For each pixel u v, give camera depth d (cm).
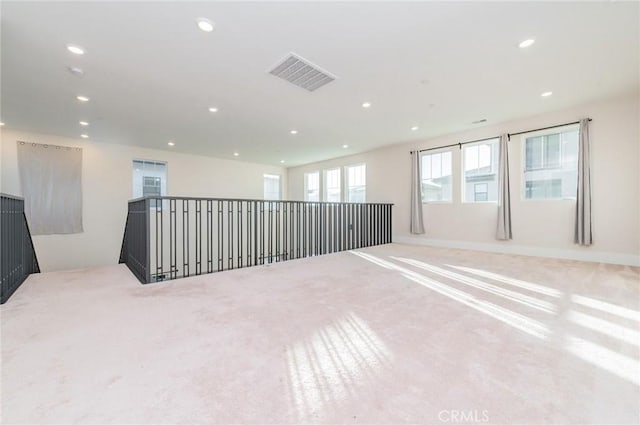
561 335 174
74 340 170
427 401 115
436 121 484
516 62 290
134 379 131
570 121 425
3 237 253
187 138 590
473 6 210
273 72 310
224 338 172
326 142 632
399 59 284
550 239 450
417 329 184
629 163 381
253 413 109
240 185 859
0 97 370
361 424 103
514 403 113
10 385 126
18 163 524
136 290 277
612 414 107
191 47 262
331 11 214
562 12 216
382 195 700
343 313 213
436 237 600
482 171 538
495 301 239
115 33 239
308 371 137
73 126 500
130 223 413
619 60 287
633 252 379
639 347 159
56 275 349
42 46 257
